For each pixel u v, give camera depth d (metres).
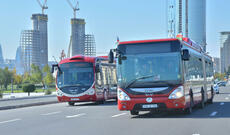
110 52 17.61
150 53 17.38
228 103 29.19
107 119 17.28
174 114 19.39
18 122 17.16
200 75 23.48
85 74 31.83
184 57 17.14
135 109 17.25
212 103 29.58
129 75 17.41
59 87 32.00
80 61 32.06
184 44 18.56
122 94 17.42
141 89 17.19
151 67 17.27
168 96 16.97
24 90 83.75
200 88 23.09
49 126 14.86
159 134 11.67
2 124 16.42
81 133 12.27
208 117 17.45
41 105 35.19
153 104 17.05
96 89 31.77
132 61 17.47
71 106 31.17
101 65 33.56
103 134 11.87
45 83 190.12
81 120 17.14
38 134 12.40
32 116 20.72
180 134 11.65
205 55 26.98
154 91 17.05
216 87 53.94
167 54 17.22
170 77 17.05
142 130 12.75
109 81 35.50
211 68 30.50
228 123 14.84
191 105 19.58
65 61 32.41
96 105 31.41
